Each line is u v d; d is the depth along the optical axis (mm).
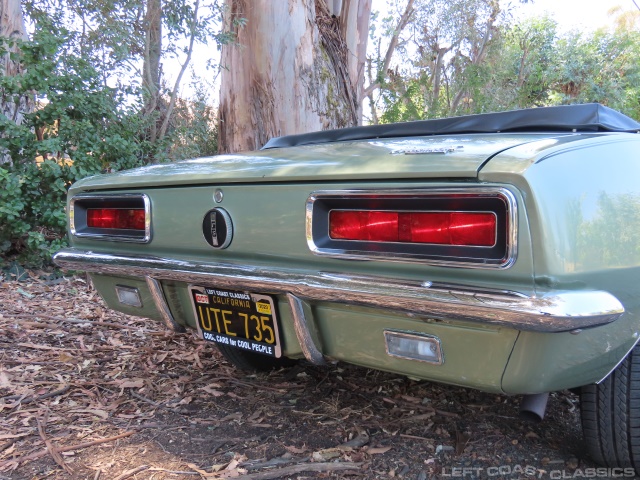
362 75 8961
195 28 6699
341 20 7738
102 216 2562
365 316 1785
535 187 1451
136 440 2305
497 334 1557
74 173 5465
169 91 7945
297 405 2664
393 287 1628
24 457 2150
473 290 1496
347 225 1777
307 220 1840
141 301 2566
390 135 2771
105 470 2064
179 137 7656
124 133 6328
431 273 1603
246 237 2016
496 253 1492
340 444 2275
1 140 5266
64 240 5656
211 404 2676
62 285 5191
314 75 6902
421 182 1617
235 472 2049
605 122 2201
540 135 2045
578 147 1705
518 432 2412
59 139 5449
